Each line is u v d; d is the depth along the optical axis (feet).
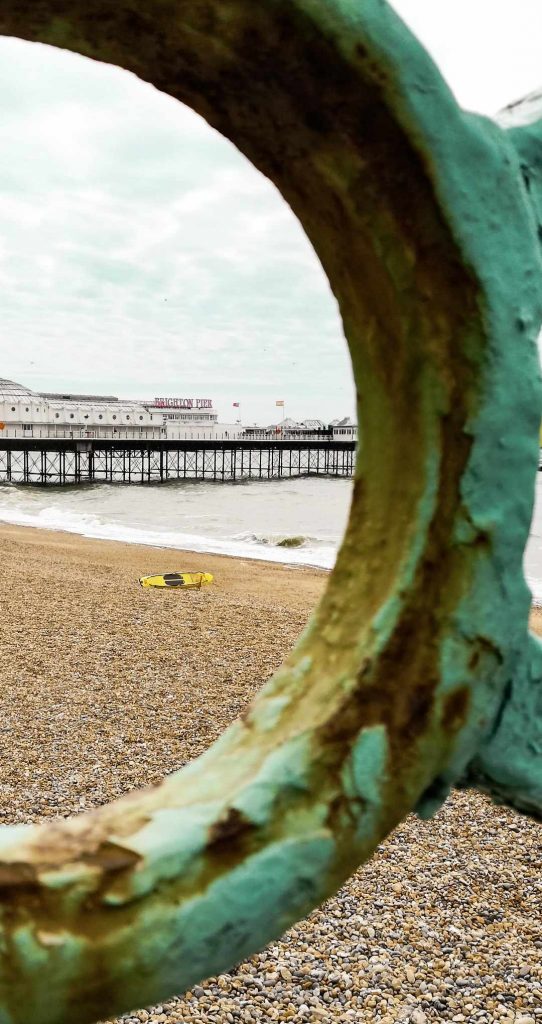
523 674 3.21
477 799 19.39
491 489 3.02
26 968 2.67
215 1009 11.41
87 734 22.07
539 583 59.21
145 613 38.06
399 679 3.06
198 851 2.81
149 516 126.62
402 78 2.71
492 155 2.91
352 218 3.08
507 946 13.17
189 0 2.67
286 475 242.99
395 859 16.20
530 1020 11.30
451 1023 11.24
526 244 3.01
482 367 2.97
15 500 150.61
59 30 3.01
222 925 2.82
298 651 3.44
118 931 2.73
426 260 2.96
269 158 3.29
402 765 3.03
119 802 3.10
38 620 35.32
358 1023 11.20
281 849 2.89
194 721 23.36
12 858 2.80
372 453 3.46
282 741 3.08
